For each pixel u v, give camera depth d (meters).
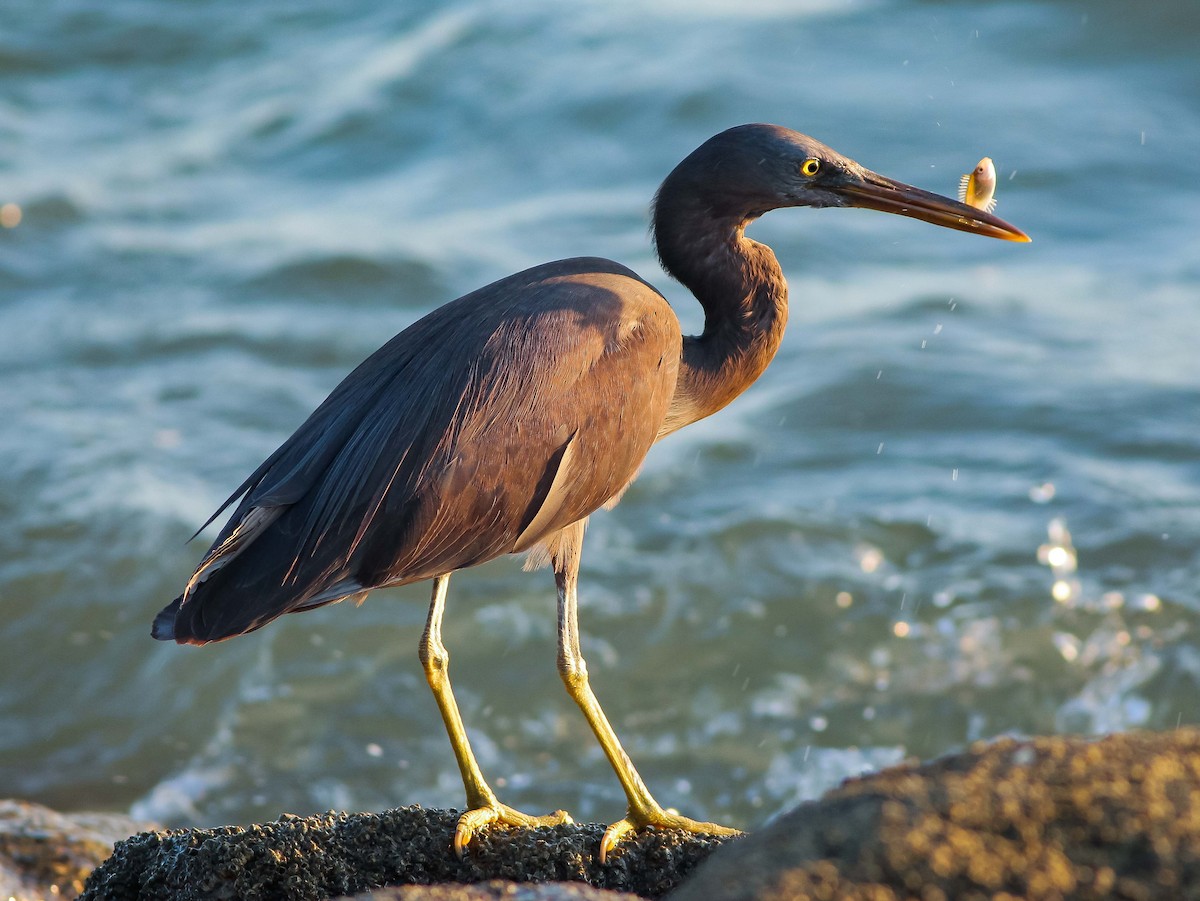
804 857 4.03
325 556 6.43
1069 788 3.97
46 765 11.60
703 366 7.82
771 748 11.51
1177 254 18.81
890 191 7.79
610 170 22.27
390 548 6.49
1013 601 12.62
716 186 7.73
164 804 11.05
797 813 4.32
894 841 3.92
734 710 11.88
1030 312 17.66
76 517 14.10
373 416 6.64
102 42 28.91
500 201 21.69
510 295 6.94
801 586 13.01
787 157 7.66
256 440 15.53
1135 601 12.52
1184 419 15.16
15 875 8.16
